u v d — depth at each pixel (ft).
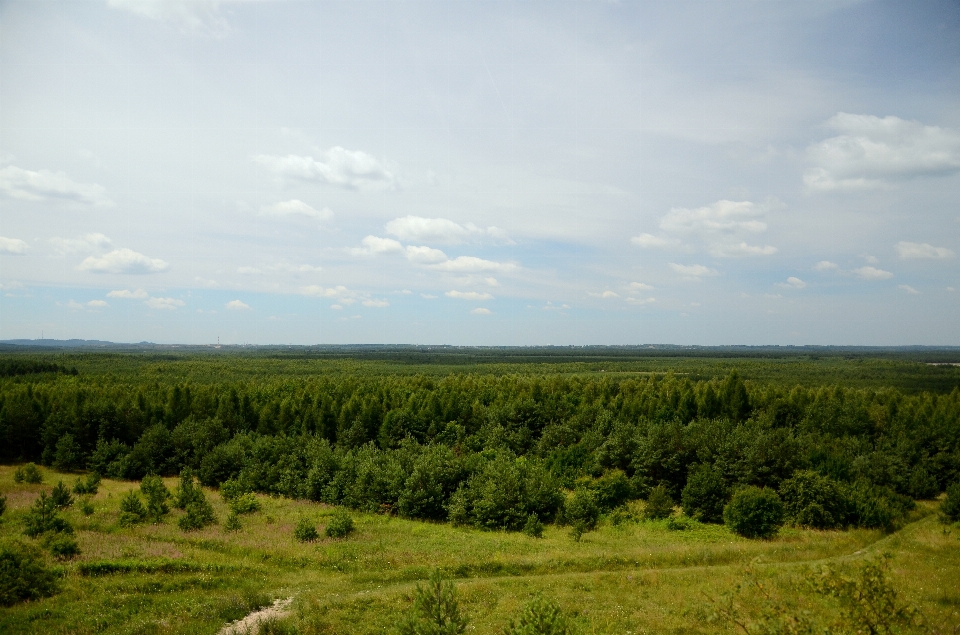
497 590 82.94
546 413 230.89
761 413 227.40
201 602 75.00
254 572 89.30
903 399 252.42
